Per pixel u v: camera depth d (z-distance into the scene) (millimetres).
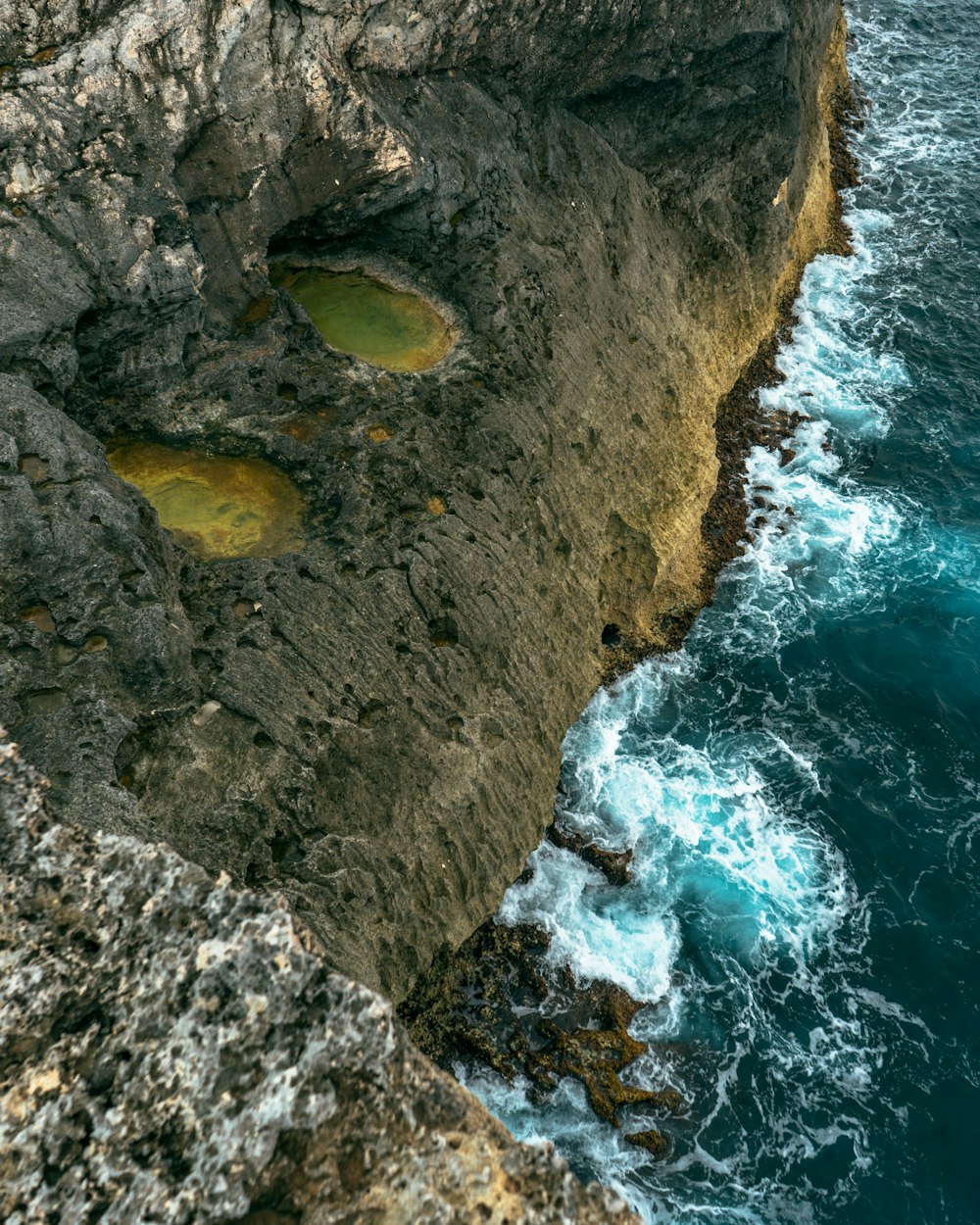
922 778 19922
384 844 14344
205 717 12969
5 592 11992
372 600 15188
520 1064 15617
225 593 14164
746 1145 15367
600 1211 6055
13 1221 5719
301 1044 6375
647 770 19547
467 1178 6062
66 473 12891
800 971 17234
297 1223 5832
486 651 16359
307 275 19688
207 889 6984
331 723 14062
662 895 17906
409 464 16484
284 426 16625
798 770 19859
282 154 17141
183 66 15648
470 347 18703
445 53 19047
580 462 19578
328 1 16672
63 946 6730
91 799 11328
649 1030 16344
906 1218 14805
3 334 14086
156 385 16344
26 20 14984
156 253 15664
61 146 15109
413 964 14531
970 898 18266
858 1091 15984
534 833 16953
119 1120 6074
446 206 19438
